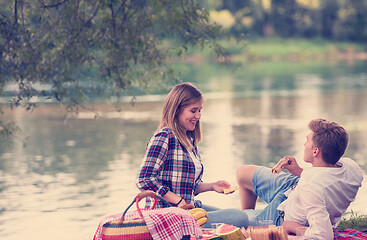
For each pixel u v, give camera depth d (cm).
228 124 2252
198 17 1012
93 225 934
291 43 10594
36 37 983
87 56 1012
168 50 1059
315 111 2645
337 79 4969
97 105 2936
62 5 978
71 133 2041
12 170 1403
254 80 5019
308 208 541
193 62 7994
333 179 549
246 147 1684
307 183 549
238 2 11462
